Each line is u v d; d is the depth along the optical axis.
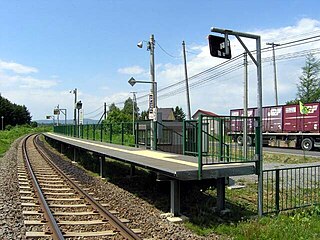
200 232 7.41
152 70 17.28
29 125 116.19
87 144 19.91
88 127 27.38
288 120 32.12
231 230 7.44
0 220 7.72
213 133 10.77
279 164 19.89
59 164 19.62
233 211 9.13
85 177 14.88
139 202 10.34
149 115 16.78
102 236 6.85
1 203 9.33
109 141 21.91
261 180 8.86
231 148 11.41
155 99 17.05
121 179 14.23
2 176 14.16
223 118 10.02
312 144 29.81
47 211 8.27
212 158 10.25
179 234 7.20
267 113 34.50
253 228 7.07
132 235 6.77
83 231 7.18
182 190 11.22
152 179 13.51
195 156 12.26
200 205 9.65
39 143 39.84
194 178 8.20
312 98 60.25
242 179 13.49
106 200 10.40
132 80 16.88
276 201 9.14
